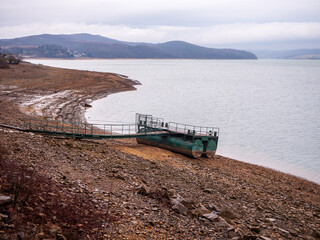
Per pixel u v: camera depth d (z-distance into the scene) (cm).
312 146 4450
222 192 1970
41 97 6431
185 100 8706
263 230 1438
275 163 3588
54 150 1986
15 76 8894
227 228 1296
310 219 1786
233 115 6762
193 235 1178
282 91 11819
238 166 3177
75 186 1403
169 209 1388
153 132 3294
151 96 9056
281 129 5553
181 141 3127
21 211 962
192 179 2147
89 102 6975
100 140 3188
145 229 1134
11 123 3031
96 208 1216
